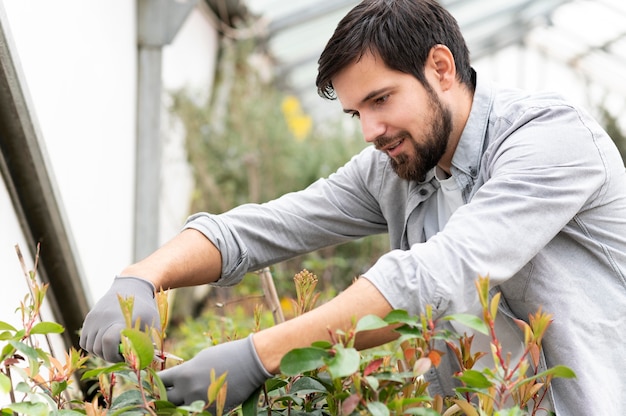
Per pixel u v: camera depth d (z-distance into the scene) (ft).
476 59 35.40
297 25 24.02
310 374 4.12
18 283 6.44
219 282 5.05
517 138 4.42
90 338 4.19
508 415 3.42
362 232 5.57
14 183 6.76
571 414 4.36
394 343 6.09
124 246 11.89
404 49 4.38
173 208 17.85
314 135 23.70
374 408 3.35
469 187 4.81
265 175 19.84
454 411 3.93
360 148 20.49
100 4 10.48
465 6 27.78
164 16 12.95
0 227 6.19
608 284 4.50
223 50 23.89
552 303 4.44
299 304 4.58
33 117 6.48
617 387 4.42
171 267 4.64
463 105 4.77
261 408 4.18
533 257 4.48
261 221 5.15
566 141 4.33
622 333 4.47
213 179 19.30
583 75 34.63
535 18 31.09
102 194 10.34
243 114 20.45
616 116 28.25
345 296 3.85
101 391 4.18
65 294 7.68
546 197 4.17
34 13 7.52
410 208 5.11
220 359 3.70
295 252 5.34
